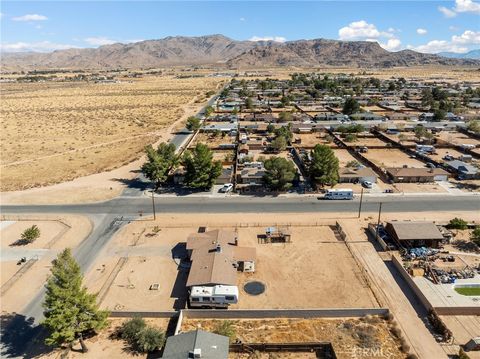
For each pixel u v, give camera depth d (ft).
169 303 177.68
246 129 519.19
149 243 231.91
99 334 158.10
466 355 137.18
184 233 243.40
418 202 282.36
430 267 195.52
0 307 177.99
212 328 159.12
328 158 298.56
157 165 307.37
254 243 229.04
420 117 582.76
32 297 185.06
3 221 266.77
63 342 152.56
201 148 306.14
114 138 504.84
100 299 180.34
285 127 491.31
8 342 156.35
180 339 136.56
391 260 208.95
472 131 490.90
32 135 528.22
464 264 202.69
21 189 326.03
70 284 145.38
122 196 306.14
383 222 250.78
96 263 211.61
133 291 186.60
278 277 195.11
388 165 366.63
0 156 428.97
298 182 319.47
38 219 268.62
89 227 255.29
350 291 183.01
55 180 345.31
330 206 278.26
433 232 220.43
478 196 292.20
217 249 198.70
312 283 189.78
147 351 148.25
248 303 175.01
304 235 237.66
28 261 216.33
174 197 301.43
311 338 152.66
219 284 175.42
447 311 165.17
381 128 506.48
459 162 351.25
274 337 153.38
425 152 406.41
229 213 270.26
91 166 385.91
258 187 310.65
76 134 531.50
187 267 206.08
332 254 215.72
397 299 176.86
